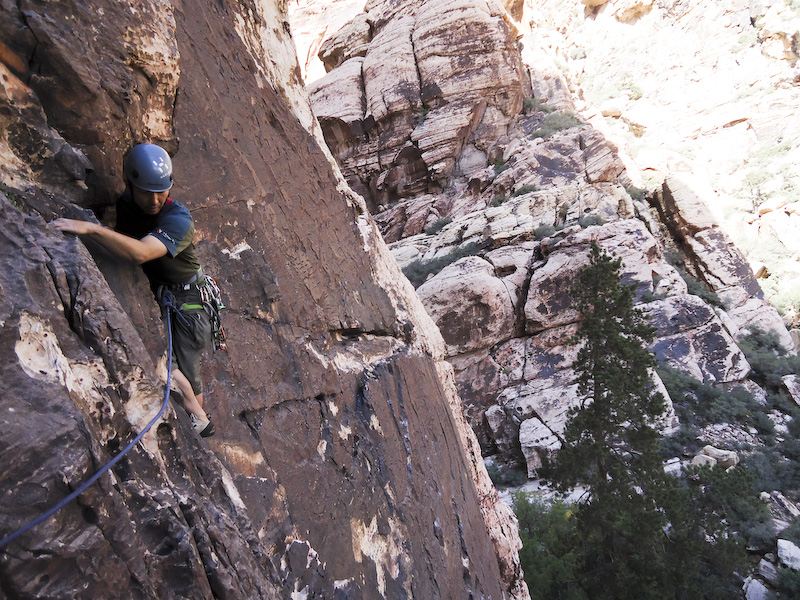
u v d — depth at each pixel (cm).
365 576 440
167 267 273
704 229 3238
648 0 5669
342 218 608
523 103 3916
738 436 2102
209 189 384
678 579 1249
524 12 4928
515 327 2422
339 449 464
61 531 176
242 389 375
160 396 240
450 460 714
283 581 348
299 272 483
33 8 242
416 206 3594
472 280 2430
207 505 253
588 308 1548
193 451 265
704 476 1412
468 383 2353
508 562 857
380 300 652
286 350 435
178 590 213
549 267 2403
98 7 274
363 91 3944
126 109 290
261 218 439
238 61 459
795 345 2967
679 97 5041
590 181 3256
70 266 219
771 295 3438
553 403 2145
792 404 2403
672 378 2255
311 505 404
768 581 1420
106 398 213
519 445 2142
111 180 284
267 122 486
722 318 2892
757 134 4459
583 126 3647
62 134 260
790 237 3725
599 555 1336
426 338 774
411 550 521
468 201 3491
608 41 5847
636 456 1464
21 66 241
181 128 362
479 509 809
